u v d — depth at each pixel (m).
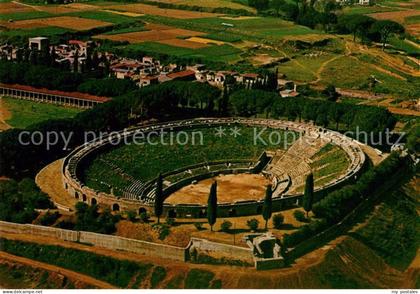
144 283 192.88
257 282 189.50
